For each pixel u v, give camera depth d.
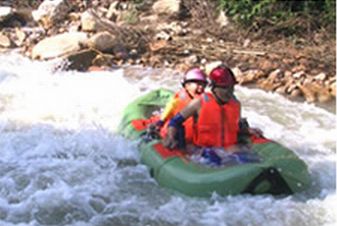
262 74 13.40
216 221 7.95
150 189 8.60
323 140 10.54
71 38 14.03
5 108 11.22
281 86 12.94
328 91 12.68
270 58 14.08
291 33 15.22
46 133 10.18
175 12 16.12
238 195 8.32
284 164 8.50
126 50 14.25
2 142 9.79
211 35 15.27
